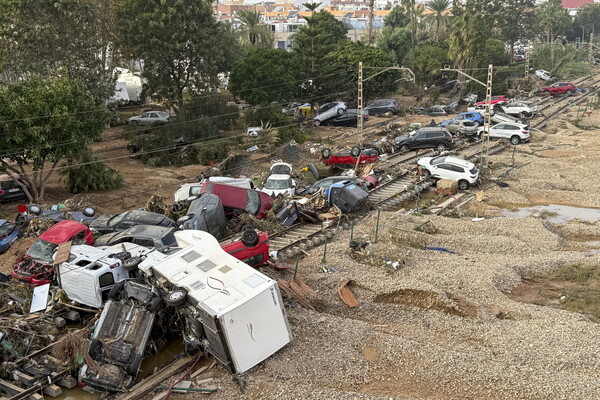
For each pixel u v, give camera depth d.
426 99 70.88
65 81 29.02
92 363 13.84
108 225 22.97
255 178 33.91
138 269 16.81
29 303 17.47
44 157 28.47
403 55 87.00
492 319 16.86
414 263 20.89
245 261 19.03
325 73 55.16
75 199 30.58
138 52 43.50
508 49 108.94
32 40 39.06
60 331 16.39
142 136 43.25
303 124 53.78
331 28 77.38
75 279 17.11
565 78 83.62
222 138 43.75
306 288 18.34
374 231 24.34
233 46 64.88
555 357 14.59
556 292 19.28
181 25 43.47
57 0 39.16
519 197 30.56
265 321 14.36
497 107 55.19
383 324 17.02
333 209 26.55
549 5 103.25
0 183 30.16
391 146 41.78
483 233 24.78
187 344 15.02
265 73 49.59
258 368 14.24
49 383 13.87
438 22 92.00
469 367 13.99
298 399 12.97
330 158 36.97
